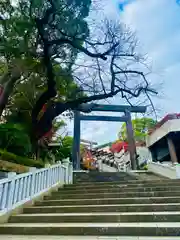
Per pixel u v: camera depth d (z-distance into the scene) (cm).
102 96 1130
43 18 825
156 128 1734
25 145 866
